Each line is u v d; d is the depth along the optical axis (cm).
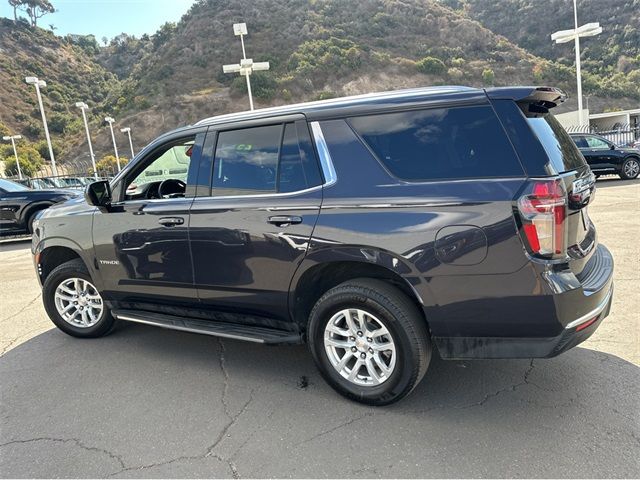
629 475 231
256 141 336
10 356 420
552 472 237
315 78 7862
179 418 305
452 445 262
